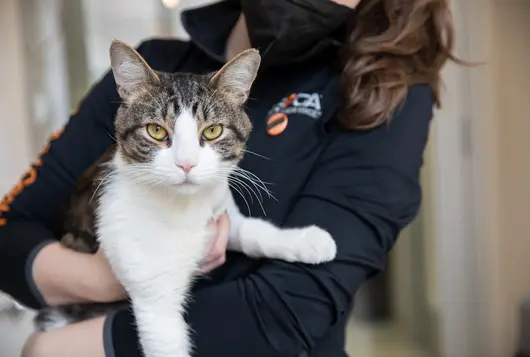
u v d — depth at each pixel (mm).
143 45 1580
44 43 2938
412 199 1157
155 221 1125
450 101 2768
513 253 2793
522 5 2686
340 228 1098
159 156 1117
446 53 1326
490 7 2666
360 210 1108
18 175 2912
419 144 1186
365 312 3178
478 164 2799
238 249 1231
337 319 1069
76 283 1184
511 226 2791
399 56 1251
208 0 2951
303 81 1343
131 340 1079
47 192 1380
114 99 1426
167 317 1101
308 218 1132
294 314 1024
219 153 1156
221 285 1068
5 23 2861
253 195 1278
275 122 1294
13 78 2893
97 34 2990
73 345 1078
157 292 1110
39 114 2955
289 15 1241
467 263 2883
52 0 2916
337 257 1069
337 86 1274
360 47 1234
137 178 1143
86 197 1301
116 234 1127
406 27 1249
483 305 2875
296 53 1317
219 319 1036
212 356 1032
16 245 1261
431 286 2994
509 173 2764
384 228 1114
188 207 1146
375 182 1120
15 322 2326
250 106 1365
